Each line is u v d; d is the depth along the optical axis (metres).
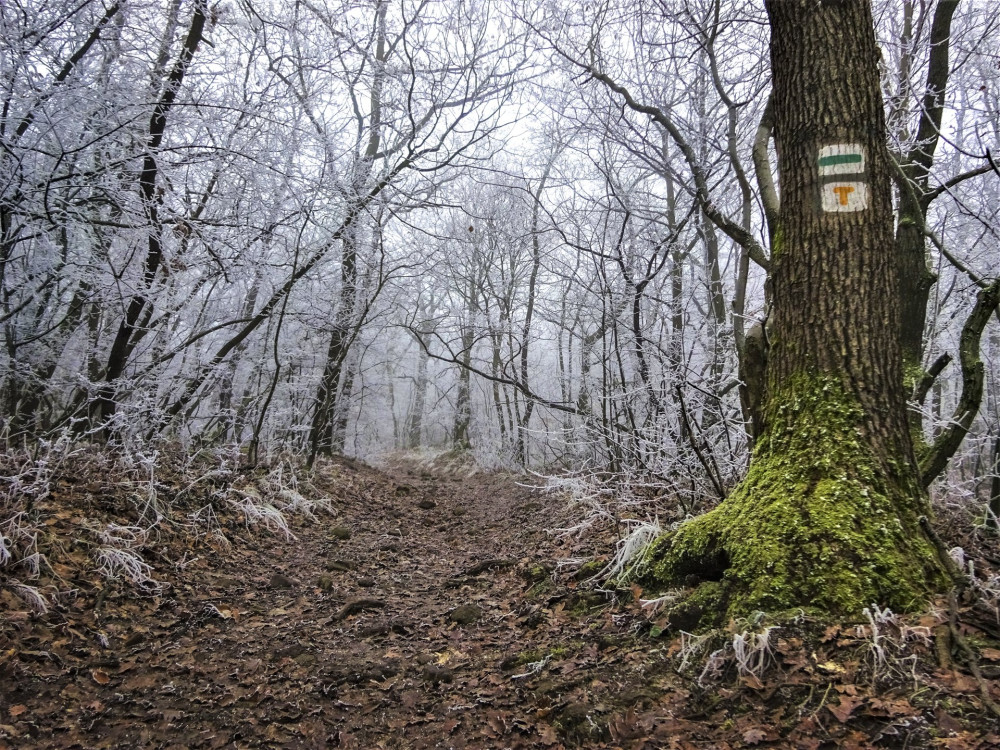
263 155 7.79
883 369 3.52
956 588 3.06
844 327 3.56
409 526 9.05
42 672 3.52
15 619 3.83
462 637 4.39
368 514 9.57
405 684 3.73
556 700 3.21
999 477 5.64
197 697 3.54
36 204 6.43
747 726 2.62
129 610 4.45
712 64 6.74
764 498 3.58
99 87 6.49
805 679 2.74
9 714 3.14
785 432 3.68
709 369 7.45
